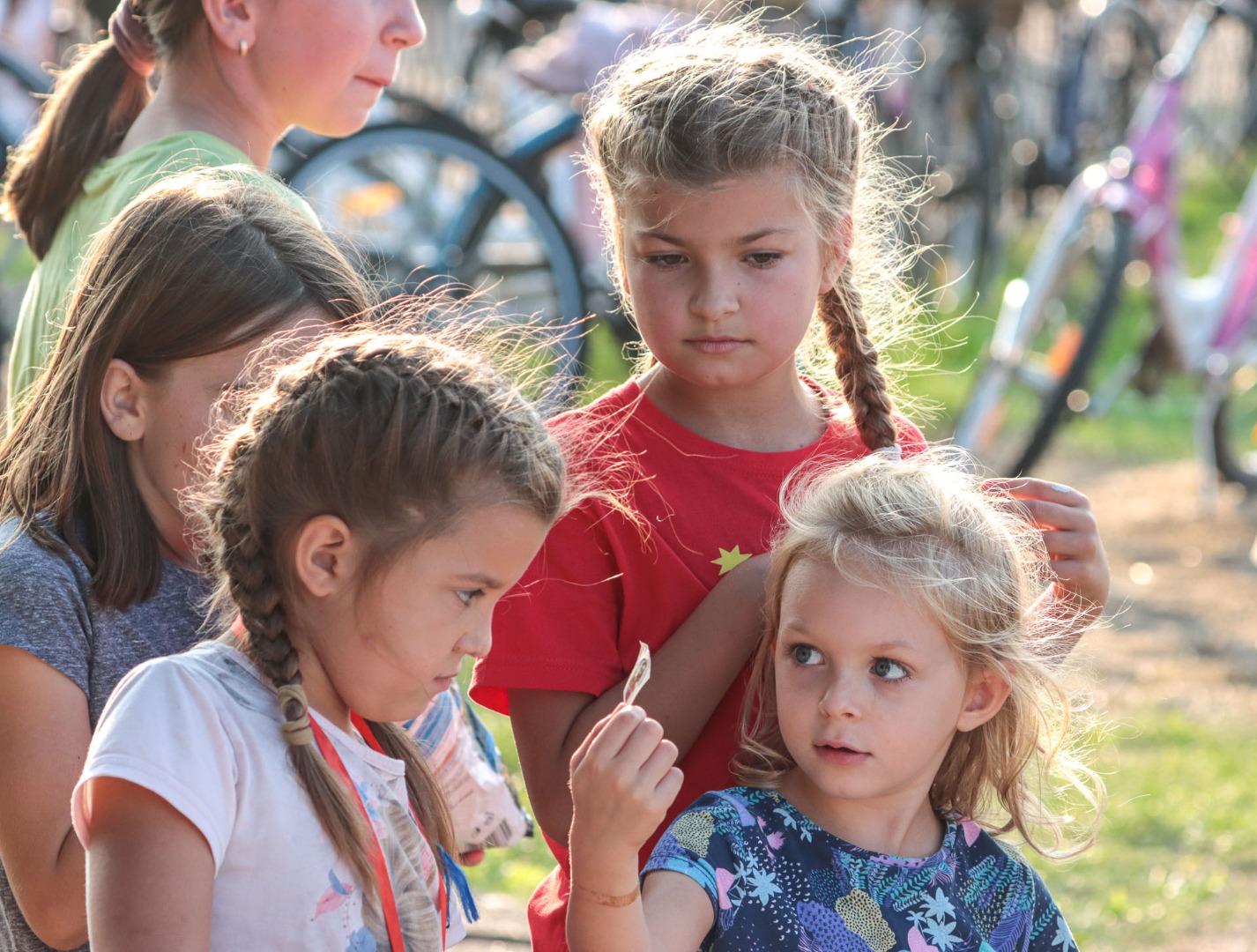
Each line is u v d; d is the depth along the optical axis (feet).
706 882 12.79
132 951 10.23
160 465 13.25
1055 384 46.75
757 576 14.12
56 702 12.53
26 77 51.55
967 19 77.66
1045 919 14.24
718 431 14.90
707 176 13.62
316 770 11.11
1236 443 61.46
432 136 45.80
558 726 14.17
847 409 15.92
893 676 13.16
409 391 11.02
